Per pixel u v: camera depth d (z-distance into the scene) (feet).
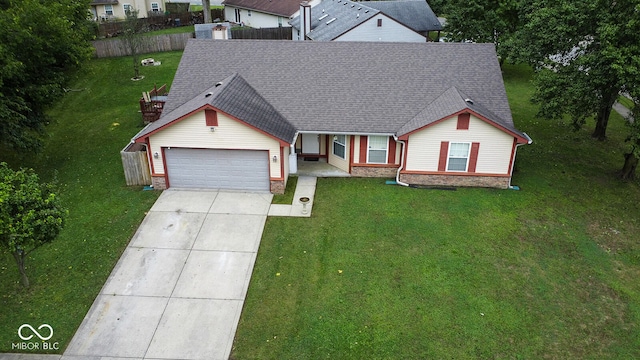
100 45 125.08
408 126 64.18
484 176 65.36
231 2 172.14
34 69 67.10
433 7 158.92
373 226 56.85
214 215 58.90
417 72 70.28
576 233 56.24
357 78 70.13
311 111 66.95
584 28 65.21
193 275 48.91
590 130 86.07
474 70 70.08
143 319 43.39
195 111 58.85
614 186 67.21
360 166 68.23
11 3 66.39
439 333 41.88
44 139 79.51
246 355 39.75
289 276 48.67
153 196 63.05
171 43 133.49
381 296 45.96
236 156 62.95
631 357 39.96
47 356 39.40
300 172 69.92
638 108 60.64
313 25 126.52
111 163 71.87
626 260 51.75
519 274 49.21
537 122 89.20
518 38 84.64
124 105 95.45
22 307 44.16
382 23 110.52
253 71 71.20
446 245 53.52
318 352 39.93
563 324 43.11
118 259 50.93
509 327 42.65
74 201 61.46
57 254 51.16
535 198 63.57
